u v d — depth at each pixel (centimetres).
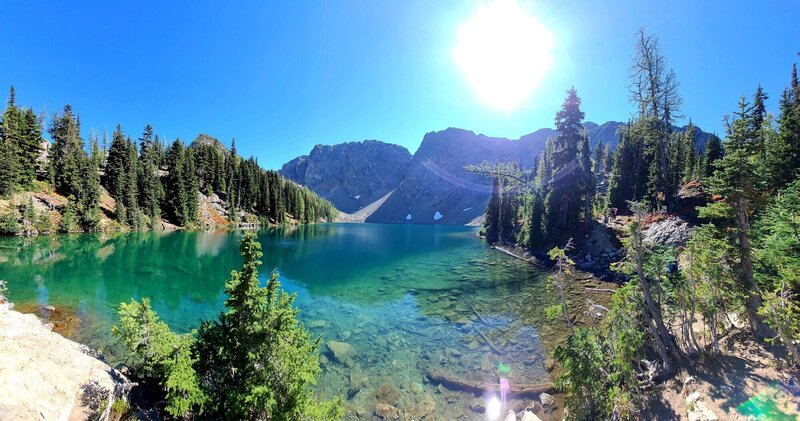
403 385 1174
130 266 2931
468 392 1135
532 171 8056
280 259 3797
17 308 1709
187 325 1648
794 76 3012
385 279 2761
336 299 2175
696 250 1175
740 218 1200
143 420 719
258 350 729
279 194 10438
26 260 2917
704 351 1073
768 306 923
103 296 2020
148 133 8431
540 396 1095
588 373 924
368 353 1402
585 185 3641
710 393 904
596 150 7075
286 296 799
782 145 2014
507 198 5469
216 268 3044
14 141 5234
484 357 1364
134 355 1176
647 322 1077
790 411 791
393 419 1004
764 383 884
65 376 720
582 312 1791
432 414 1027
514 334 1569
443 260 3788
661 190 3288
